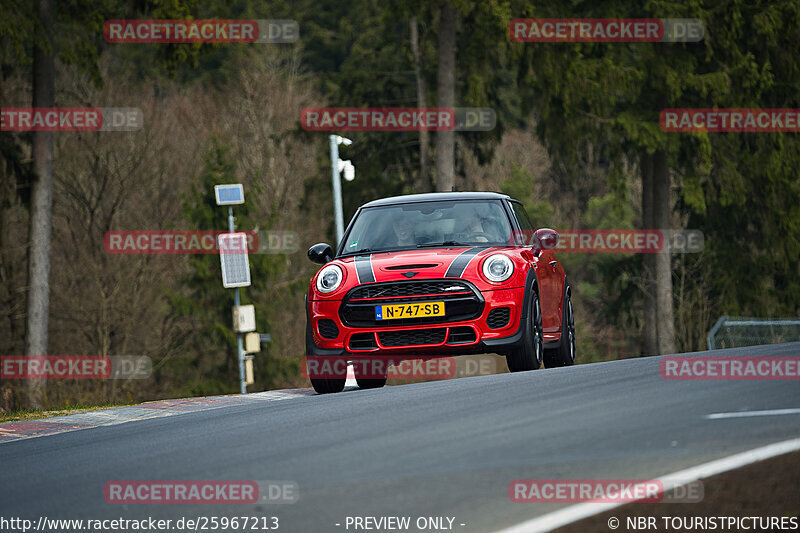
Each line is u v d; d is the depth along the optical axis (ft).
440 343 109.19
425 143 403.54
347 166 313.53
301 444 67.10
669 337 364.58
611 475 52.70
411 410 78.13
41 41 270.46
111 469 65.10
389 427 70.69
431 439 64.75
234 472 60.23
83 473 64.75
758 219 372.17
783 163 351.87
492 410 74.74
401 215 124.88
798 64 344.90
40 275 292.61
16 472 68.03
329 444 66.08
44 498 58.29
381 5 364.79
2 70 304.30
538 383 89.76
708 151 330.75
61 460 71.20
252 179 488.85
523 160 627.87
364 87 413.18
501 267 111.45
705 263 388.78
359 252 120.06
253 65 545.44
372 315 109.70
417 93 415.85
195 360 418.31
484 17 330.34
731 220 377.91
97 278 396.98
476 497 50.19
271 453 64.90
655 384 83.56
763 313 380.17
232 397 116.16
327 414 80.53
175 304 403.34
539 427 66.08
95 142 431.43
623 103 354.54
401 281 109.50
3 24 260.01
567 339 137.08
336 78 421.18
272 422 79.36
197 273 409.49
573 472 53.62
